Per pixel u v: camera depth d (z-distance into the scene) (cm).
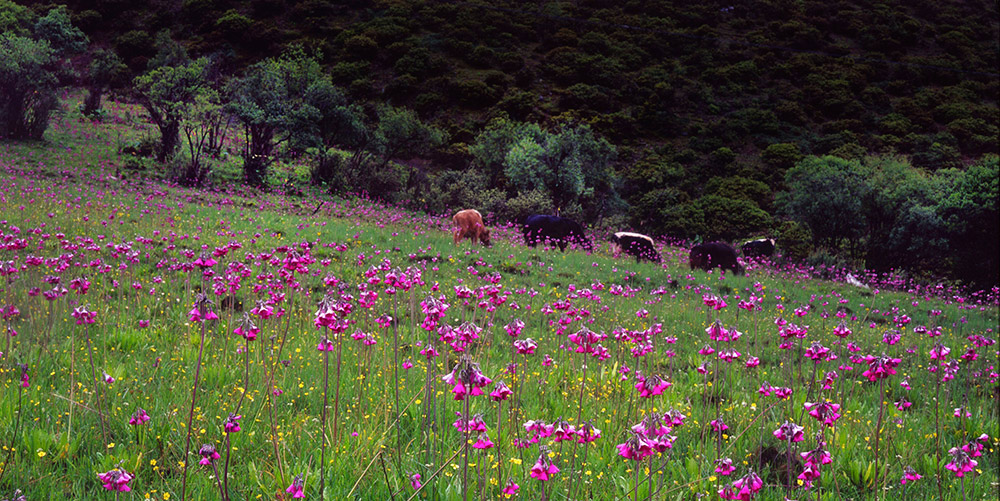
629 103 7769
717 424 629
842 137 7194
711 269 2528
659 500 532
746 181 5997
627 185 5891
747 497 408
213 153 3919
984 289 3562
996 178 3653
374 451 573
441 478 516
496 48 8550
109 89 6031
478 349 961
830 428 734
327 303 498
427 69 7769
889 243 3809
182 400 660
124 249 1148
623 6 10200
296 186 3784
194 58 7544
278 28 8400
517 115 7156
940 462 706
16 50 3794
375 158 4375
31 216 1694
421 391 732
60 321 921
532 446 595
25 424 582
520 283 1770
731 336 658
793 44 9362
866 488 637
